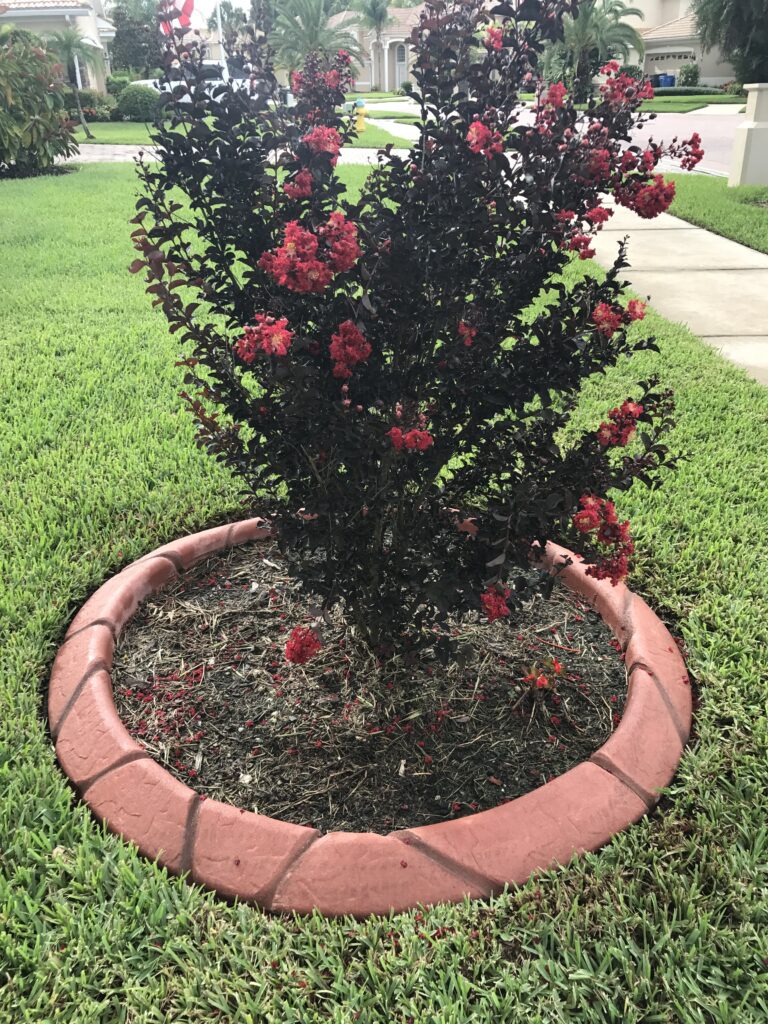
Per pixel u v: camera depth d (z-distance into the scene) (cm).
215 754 230
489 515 203
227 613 285
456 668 260
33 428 410
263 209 205
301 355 196
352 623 252
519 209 188
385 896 183
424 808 214
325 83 230
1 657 255
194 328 207
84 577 297
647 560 307
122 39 3903
